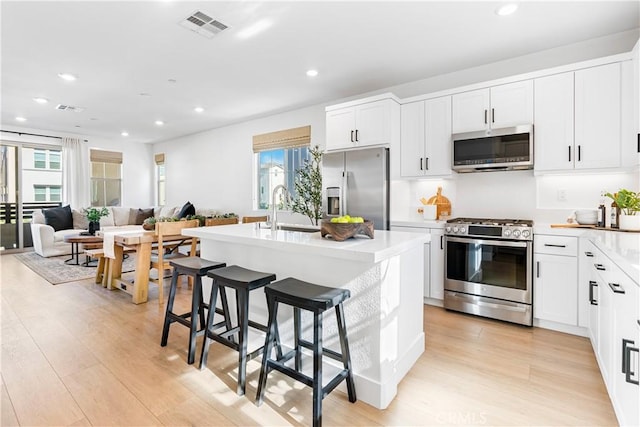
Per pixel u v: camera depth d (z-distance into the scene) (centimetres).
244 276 198
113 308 335
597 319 218
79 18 259
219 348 247
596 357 224
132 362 224
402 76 383
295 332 203
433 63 346
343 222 205
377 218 363
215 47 309
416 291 228
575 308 266
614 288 162
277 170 566
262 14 256
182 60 338
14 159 646
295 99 468
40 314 316
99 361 225
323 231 207
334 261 195
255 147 583
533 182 330
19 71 363
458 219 344
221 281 197
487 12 253
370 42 300
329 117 415
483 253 305
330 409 175
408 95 404
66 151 696
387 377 181
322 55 327
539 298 283
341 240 199
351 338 188
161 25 271
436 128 352
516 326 289
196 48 311
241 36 289
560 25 272
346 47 310
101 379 203
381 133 370
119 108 511
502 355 235
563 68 284
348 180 385
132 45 304
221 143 650
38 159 675
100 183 755
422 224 345
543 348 245
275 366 176
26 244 665
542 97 294
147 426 162
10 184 643
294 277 215
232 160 629
